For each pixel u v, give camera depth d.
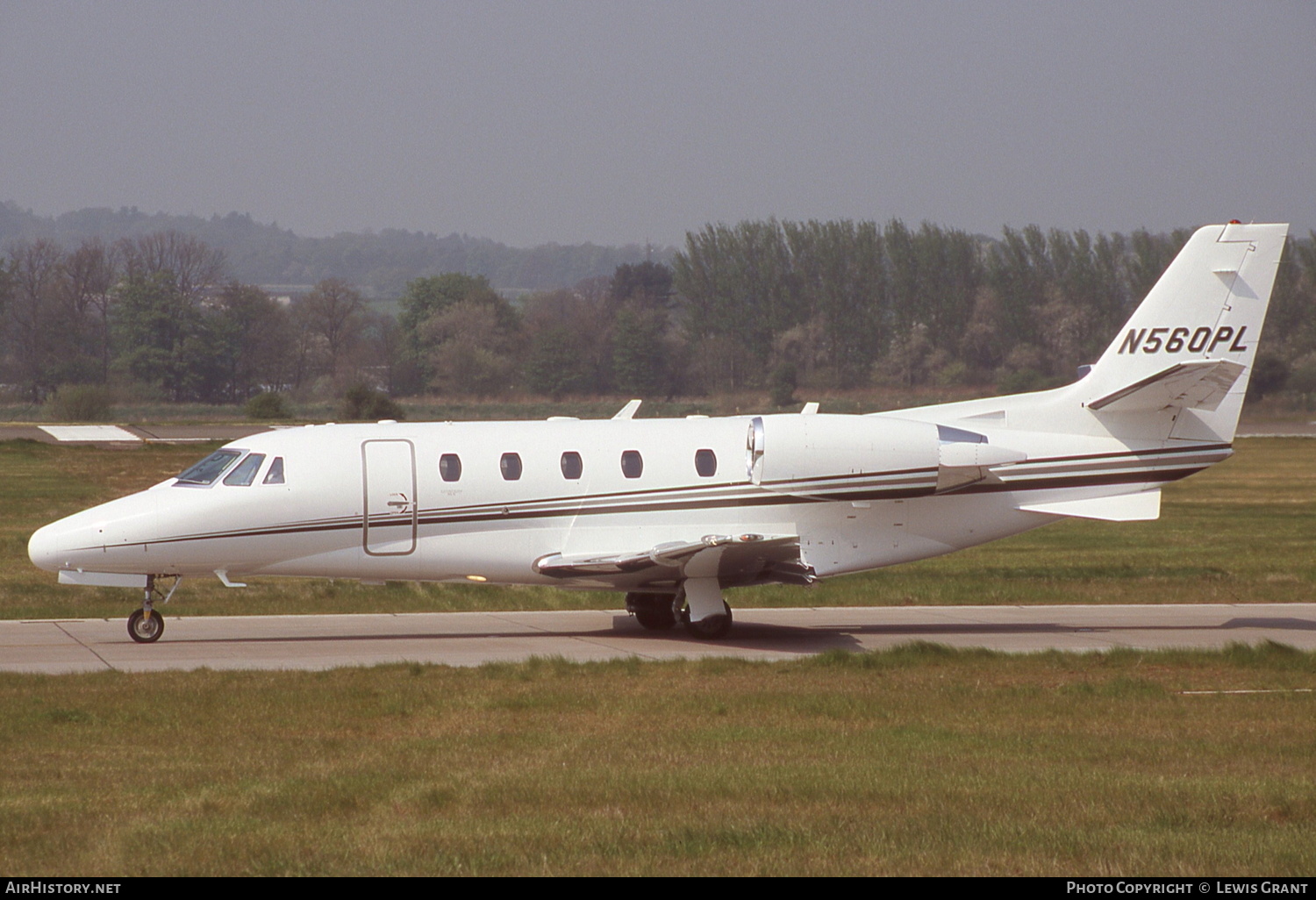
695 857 30.08
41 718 45.56
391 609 81.19
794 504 71.19
